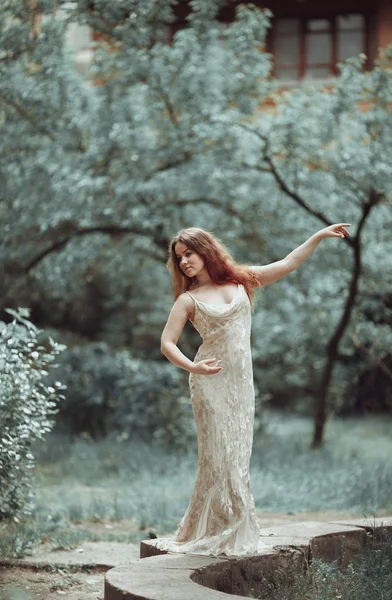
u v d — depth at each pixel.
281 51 20.80
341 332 13.52
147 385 14.22
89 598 5.21
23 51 12.88
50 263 14.88
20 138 13.23
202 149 12.84
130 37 12.35
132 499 9.03
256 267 5.23
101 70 12.62
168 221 13.55
